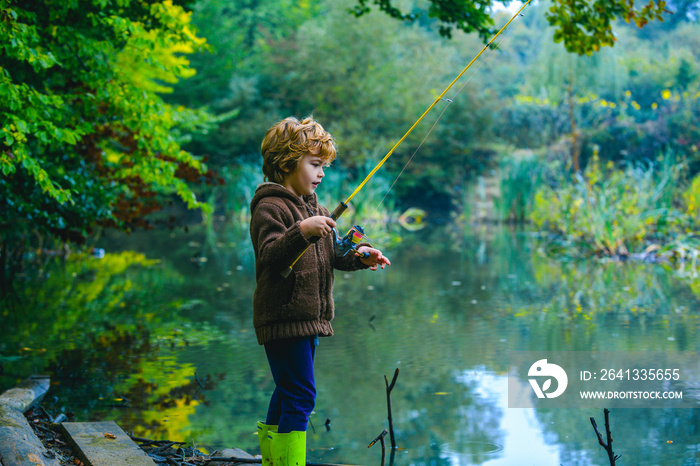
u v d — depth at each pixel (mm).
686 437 3396
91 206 6254
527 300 7379
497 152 26422
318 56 25344
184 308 7023
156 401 4020
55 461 2838
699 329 5770
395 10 6523
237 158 24156
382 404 3980
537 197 16734
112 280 8820
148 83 7461
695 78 21969
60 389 4242
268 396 4129
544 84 20812
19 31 4258
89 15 5301
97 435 3141
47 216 6016
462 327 6051
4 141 4605
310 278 2430
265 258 2316
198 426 3588
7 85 4238
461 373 4613
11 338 5652
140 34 5668
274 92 26547
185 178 6949
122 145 6703
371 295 7867
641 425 3592
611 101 22141
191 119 9703
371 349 5305
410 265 10547
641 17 4805
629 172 12922
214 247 13203
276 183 2506
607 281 8609
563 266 10211
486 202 23969
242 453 3074
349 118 25203
